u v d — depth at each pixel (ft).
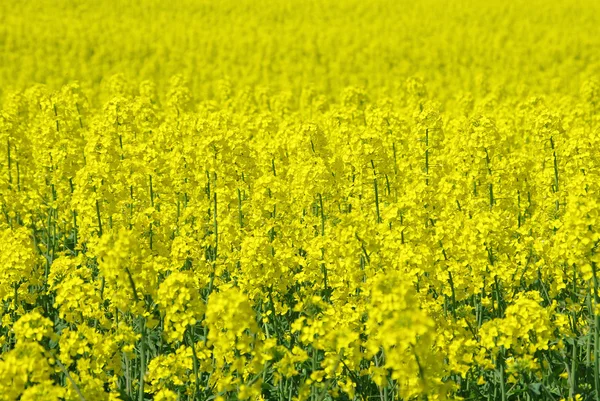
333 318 20.97
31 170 40.16
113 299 21.01
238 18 128.36
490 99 58.34
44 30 108.78
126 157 33.55
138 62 100.37
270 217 32.04
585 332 23.98
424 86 56.13
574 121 50.06
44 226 36.04
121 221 29.96
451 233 24.82
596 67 101.04
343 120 47.80
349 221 23.03
